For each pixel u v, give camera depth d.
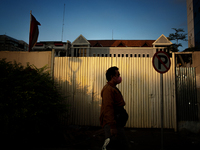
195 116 4.93
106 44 49.06
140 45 47.03
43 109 3.79
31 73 4.11
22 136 3.56
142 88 5.20
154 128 5.06
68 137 4.07
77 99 5.38
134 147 3.66
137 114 5.14
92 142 3.90
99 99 5.30
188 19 33.81
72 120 5.33
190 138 4.31
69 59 5.54
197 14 28.86
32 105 3.51
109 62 5.37
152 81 5.18
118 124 2.24
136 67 5.27
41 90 3.94
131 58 5.32
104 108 2.17
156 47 43.78
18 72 3.96
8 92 3.46
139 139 4.19
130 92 5.21
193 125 4.89
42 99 3.83
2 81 3.48
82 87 5.40
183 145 3.81
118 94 2.32
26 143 3.62
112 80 2.40
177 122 4.96
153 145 3.79
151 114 5.10
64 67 5.53
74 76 5.47
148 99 5.15
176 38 13.26
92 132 4.59
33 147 3.58
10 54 5.68
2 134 3.23
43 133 3.98
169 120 5.01
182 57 5.65
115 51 46.12
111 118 2.10
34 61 5.60
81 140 4.00
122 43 47.66
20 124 3.42
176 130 4.86
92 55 47.06
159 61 3.88
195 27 29.81
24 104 3.46
